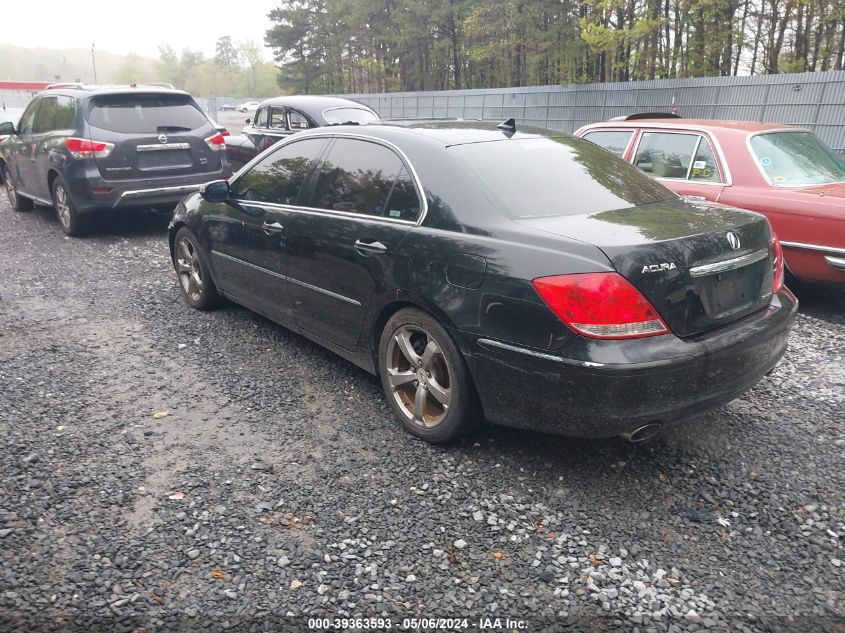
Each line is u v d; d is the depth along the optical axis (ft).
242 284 16.48
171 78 433.48
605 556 9.01
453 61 155.02
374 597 8.23
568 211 10.99
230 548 9.02
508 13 112.27
